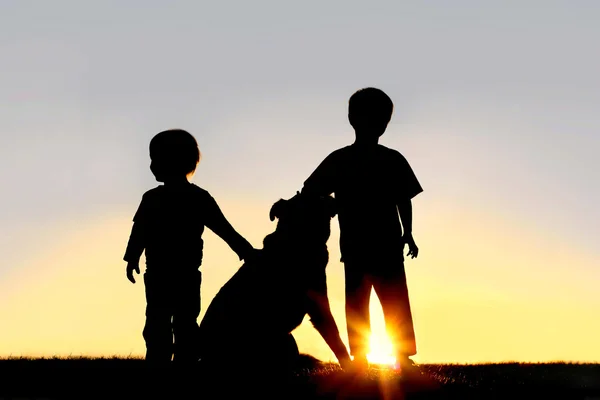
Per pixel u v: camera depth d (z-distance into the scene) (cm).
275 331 857
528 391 935
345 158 1077
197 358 906
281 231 877
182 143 1051
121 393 902
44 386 937
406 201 1077
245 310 853
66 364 1106
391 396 877
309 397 861
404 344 1053
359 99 1080
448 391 915
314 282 876
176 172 1049
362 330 1054
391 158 1077
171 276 1016
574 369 1212
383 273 1053
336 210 900
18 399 884
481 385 959
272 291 855
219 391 853
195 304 1027
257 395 849
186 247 1025
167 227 1023
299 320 875
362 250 1054
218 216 1050
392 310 1056
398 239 1063
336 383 909
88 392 907
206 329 865
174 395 874
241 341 853
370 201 1059
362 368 977
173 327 1017
